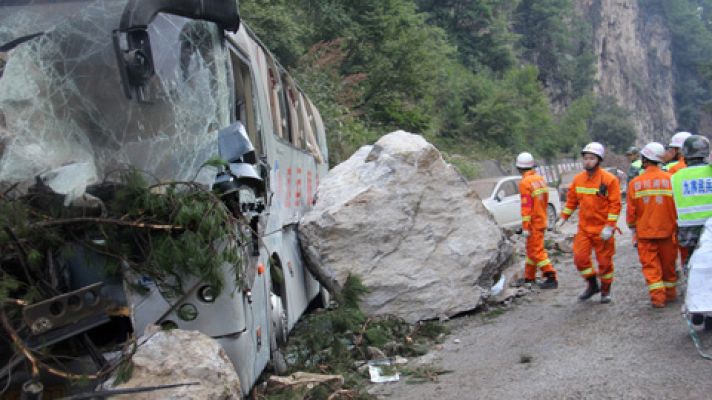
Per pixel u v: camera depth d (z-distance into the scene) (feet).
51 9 17.42
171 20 18.10
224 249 15.83
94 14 17.37
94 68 17.12
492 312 30.83
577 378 20.71
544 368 22.11
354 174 30.76
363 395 20.49
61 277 15.28
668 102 373.81
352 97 77.20
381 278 28.89
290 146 29.30
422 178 30.04
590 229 30.68
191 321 16.29
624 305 30.01
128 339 15.42
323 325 25.98
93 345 15.14
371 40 87.25
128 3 16.89
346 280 28.50
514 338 26.50
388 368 23.65
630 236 55.57
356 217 29.14
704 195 26.25
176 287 15.98
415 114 91.09
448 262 29.76
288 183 28.27
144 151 17.31
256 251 18.31
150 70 17.17
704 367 20.79
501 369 22.57
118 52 16.88
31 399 12.97
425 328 27.96
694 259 23.26
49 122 16.44
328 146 66.03
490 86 132.87
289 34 67.77
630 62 345.72
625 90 338.13
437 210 30.04
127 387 14.08
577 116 178.70
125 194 15.40
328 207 29.66
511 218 58.18
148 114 17.43
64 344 15.10
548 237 52.11
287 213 27.55
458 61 147.95
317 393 19.69
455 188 30.48
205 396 14.03
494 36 162.61
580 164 159.43
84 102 16.94
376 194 29.48
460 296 29.71
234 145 17.47
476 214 30.53
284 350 23.72
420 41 89.86
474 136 121.80
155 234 15.51
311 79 70.28
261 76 24.21
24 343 13.52
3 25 17.35
